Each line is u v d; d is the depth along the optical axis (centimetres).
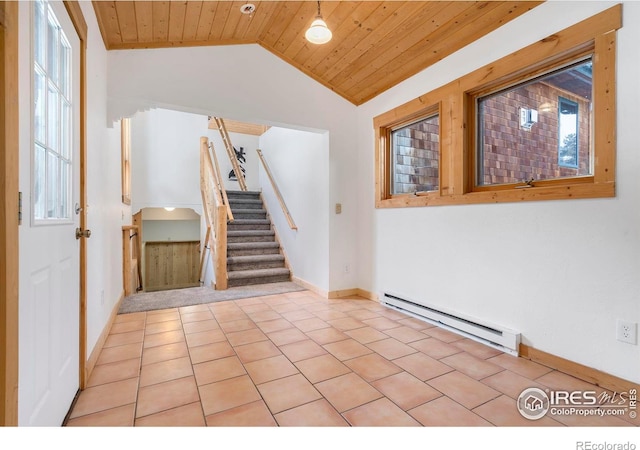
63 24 148
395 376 196
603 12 178
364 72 333
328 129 375
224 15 270
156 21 254
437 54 279
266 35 318
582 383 186
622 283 174
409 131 340
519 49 221
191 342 250
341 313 323
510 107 241
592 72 186
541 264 210
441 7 236
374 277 370
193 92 299
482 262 248
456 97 265
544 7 207
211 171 505
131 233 446
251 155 739
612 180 176
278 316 314
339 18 274
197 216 744
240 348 238
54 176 142
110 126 277
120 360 218
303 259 447
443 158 279
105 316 255
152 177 578
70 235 160
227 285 434
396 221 336
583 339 190
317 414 158
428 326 285
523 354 220
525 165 231
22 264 104
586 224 188
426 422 152
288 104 348
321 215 396
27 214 108
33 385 114
